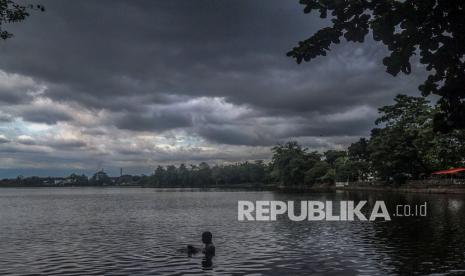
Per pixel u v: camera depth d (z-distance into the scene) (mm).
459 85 7969
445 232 32719
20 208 75312
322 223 40719
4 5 13898
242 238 31359
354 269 20094
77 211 65875
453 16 7566
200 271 20078
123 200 107750
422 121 99812
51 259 23609
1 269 21016
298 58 8516
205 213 58094
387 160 105812
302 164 197250
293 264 21453
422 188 99812
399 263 21312
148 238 32500
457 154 94500
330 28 8211
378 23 7953
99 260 23156
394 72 8156
